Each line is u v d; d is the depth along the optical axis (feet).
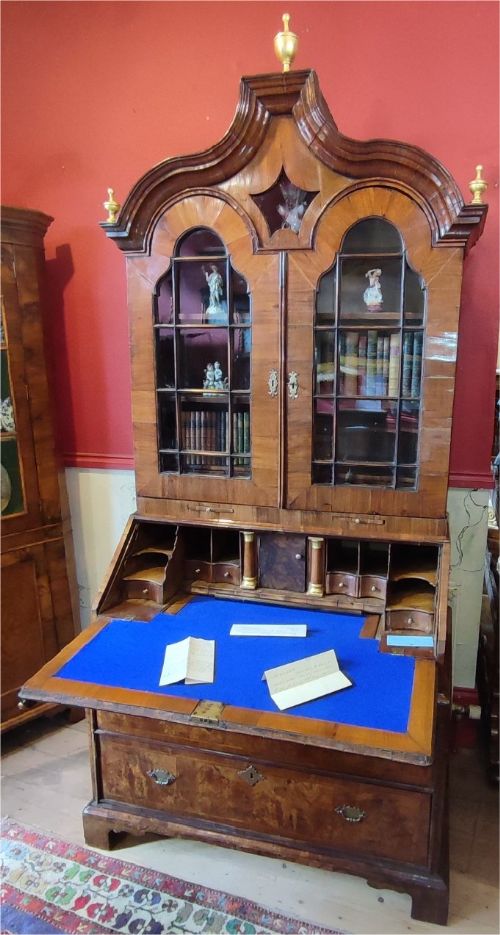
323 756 4.50
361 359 5.14
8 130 6.93
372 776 4.43
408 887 4.56
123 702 4.40
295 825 4.75
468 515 6.30
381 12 5.62
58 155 6.82
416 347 5.00
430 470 5.08
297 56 5.88
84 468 7.47
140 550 6.08
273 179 4.92
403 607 5.25
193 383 5.65
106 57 6.44
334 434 5.28
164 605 5.78
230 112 6.20
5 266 6.16
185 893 4.94
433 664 4.76
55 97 6.69
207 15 6.05
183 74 6.25
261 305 5.16
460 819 5.65
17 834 5.53
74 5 6.41
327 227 4.90
